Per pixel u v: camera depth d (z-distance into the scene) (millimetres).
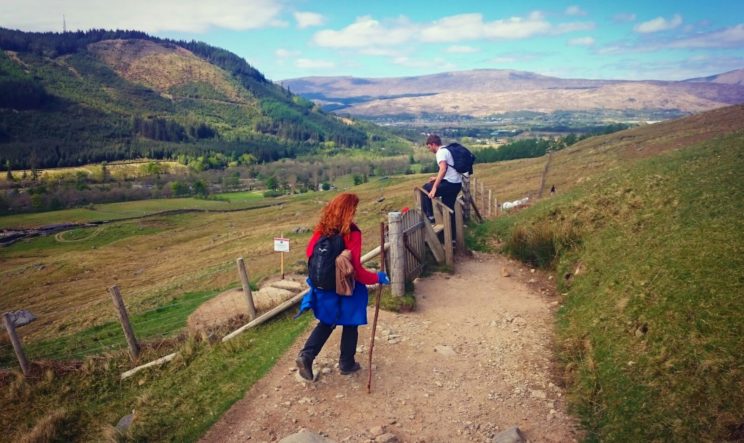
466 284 8969
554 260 9281
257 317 9883
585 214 9797
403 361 6035
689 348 4645
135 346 10406
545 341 6535
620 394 4695
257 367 6223
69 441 7527
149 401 6676
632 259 7027
